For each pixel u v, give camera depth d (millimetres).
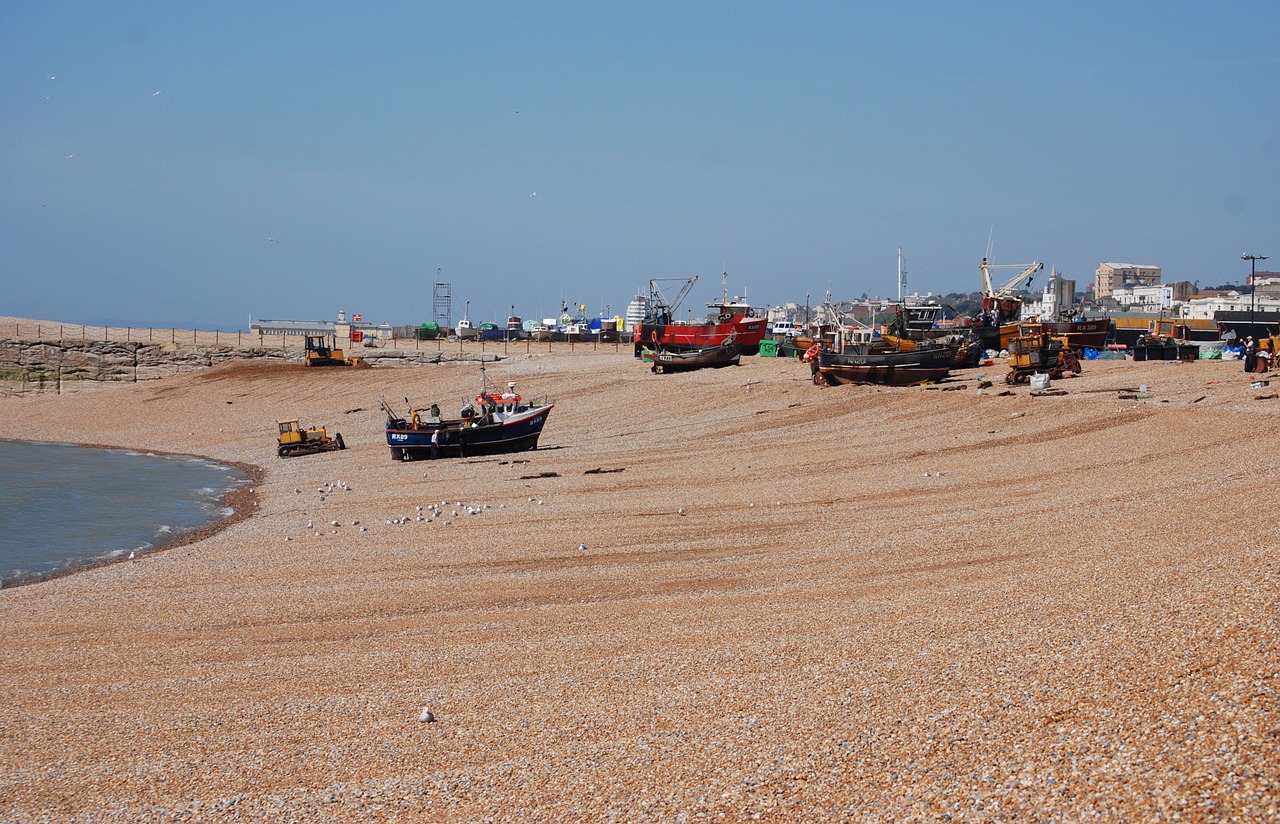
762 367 89875
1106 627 14898
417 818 11406
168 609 23844
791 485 38469
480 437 56625
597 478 43844
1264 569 16625
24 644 21141
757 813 10523
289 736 14555
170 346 115188
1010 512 29297
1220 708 10695
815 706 13633
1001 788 10117
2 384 108688
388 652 19078
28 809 12430
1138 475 32750
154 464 63094
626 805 11141
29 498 47156
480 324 194875
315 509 40625
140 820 11945
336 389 94188
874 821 9977
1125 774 9797
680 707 14320
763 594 21891
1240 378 53406
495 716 14766
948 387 61312
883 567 23719
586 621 20516
